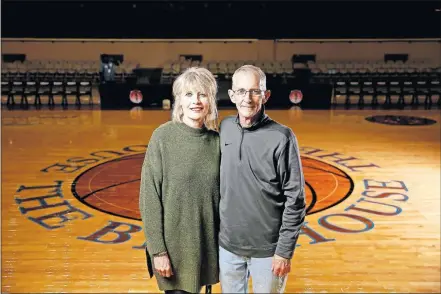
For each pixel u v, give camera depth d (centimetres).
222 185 198
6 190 521
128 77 1285
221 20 1265
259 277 204
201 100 189
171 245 197
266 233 198
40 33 1253
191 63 1398
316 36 1270
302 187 192
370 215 448
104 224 423
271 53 1492
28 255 359
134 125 967
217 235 206
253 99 186
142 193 194
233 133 196
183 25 1268
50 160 661
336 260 353
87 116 1098
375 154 704
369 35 1262
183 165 192
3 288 308
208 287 220
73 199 493
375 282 320
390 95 1322
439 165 641
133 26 1262
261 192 194
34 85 1284
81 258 355
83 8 1246
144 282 319
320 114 1138
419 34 1254
